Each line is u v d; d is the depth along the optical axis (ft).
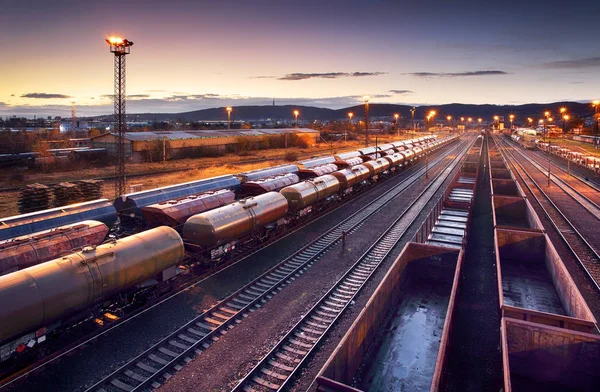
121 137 116.98
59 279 44.45
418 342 55.42
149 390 40.75
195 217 68.95
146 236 57.41
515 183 151.53
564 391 44.60
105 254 49.65
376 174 164.86
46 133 328.08
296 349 48.32
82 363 44.60
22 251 54.85
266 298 61.31
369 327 53.26
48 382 41.45
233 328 52.65
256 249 82.02
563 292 63.93
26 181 156.25
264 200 84.02
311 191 102.06
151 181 159.12
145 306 56.54
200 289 63.41
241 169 192.75
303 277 69.36
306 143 347.15
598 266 76.48
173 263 59.57
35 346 44.45
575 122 547.49
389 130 569.64
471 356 49.65
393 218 111.55
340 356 41.75
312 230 97.86
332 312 57.41
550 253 75.97
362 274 71.26
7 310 39.40
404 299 68.39
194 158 241.14
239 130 320.09
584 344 43.27
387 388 46.11
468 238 97.09
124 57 113.39
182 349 47.70
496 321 57.77
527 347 45.75
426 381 47.50
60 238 60.70
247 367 44.57
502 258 85.56
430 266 75.46
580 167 223.92
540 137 443.73
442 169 226.17
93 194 123.85
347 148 332.39
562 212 120.37
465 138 602.44
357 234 95.81
